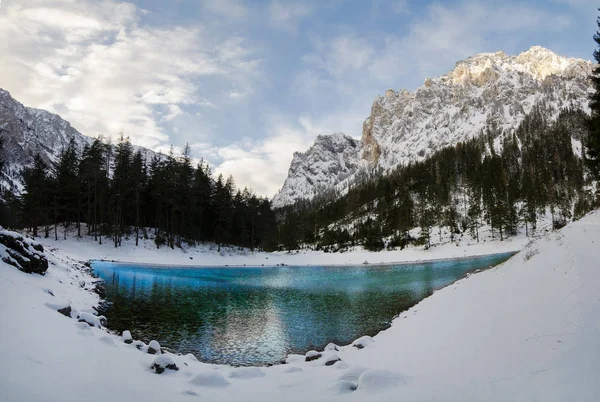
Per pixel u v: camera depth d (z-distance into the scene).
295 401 7.05
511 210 92.19
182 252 64.62
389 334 14.83
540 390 5.12
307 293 32.75
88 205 59.72
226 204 78.19
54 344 8.12
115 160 71.31
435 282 38.16
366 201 171.38
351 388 7.65
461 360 7.95
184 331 18.09
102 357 8.33
